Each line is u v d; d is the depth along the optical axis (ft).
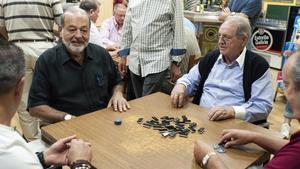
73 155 3.97
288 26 17.04
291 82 3.38
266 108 6.46
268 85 6.57
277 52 17.69
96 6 11.03
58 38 9.12
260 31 18.04
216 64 7.06
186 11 14.90
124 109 5.94
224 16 13.03
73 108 6.67
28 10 8.75
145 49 8.75
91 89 6.82
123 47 9.43
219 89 6.97
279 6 17.29
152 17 8.45
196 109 6.08
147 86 8.92
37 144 5.31
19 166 2.87
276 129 11.00
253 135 4.61
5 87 2.98
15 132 3.10
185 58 9.50
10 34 9.00
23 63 3.17
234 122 5.57
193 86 7.36
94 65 6.86
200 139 4.86
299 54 3.45
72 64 6.58
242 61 6.72
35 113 6.37
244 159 4.33
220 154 4.43
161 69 8.76
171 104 6.29
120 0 13.47
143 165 4.12
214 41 13.19
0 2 8.82
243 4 13.75
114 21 12.85
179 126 5.28
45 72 6.44
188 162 4.22
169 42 8.80
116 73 7.42
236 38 6.46
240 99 6.77
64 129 5.08
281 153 3.56
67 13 6.39
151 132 5.04
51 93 6.60
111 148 4.51
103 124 5.29
